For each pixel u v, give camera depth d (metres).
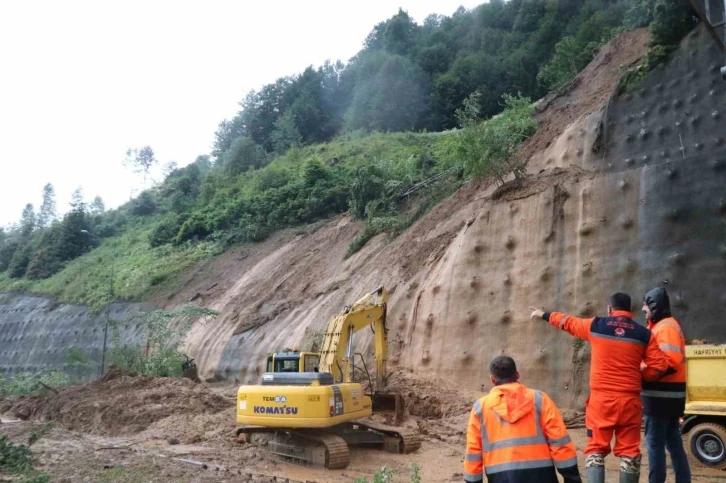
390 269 22.06
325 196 36.97
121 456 10.64
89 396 17.78
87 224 60.94
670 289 13.94
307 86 71.44
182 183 63.31
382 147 43.88
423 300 18.52
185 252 43.25
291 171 46.16
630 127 20.42
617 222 15.41
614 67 26.19
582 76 27.84
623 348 5.70
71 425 15.95
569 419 13.23
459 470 9.97
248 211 43.09
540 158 22.62
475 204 21.20
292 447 10.87
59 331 43.09
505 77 52.22
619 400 5.59
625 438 5.61
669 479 8.55
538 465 4.17
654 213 14.91
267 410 10.84
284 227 38.53
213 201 48.78
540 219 16.84
